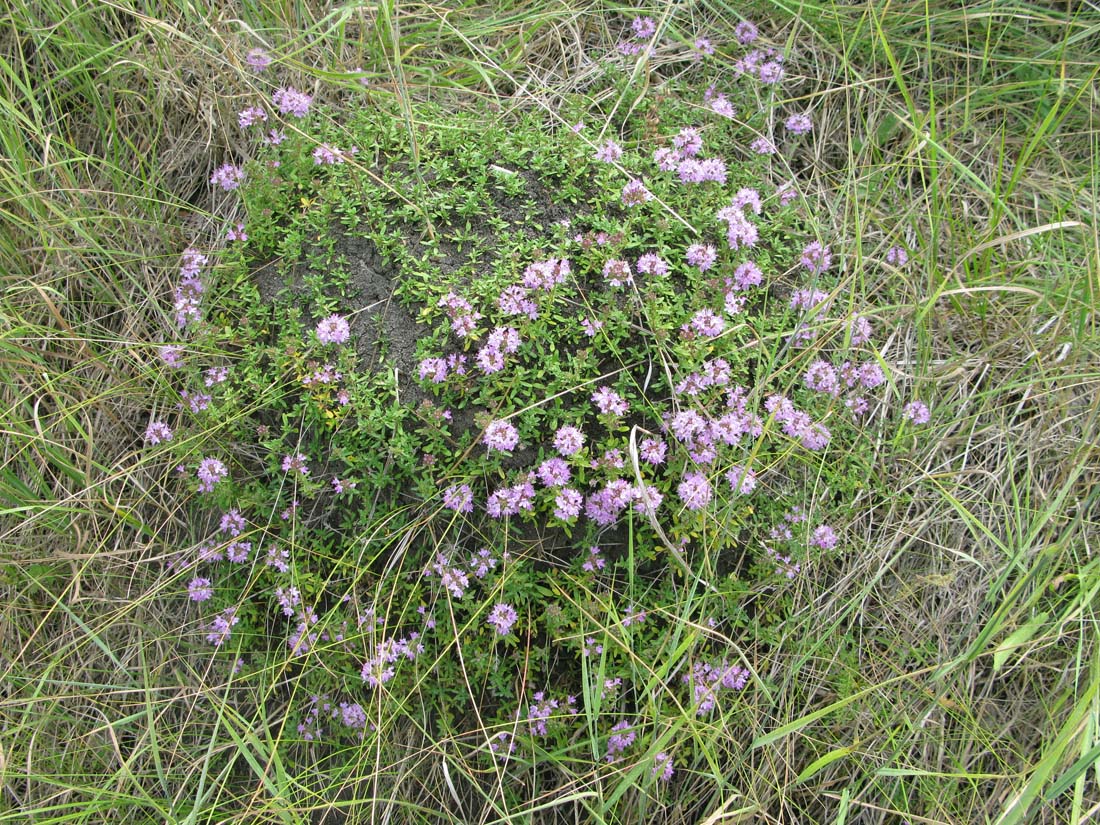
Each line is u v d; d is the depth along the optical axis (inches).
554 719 16.8
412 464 17.0
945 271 20.7
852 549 18.5
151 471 19.5
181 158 22.3
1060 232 19.6
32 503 18.5
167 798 16.3
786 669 17.6
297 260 19.0
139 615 18.8
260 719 17.9
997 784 16.8
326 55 22.5
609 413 16.7
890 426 19.5
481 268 18.2
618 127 21.5
